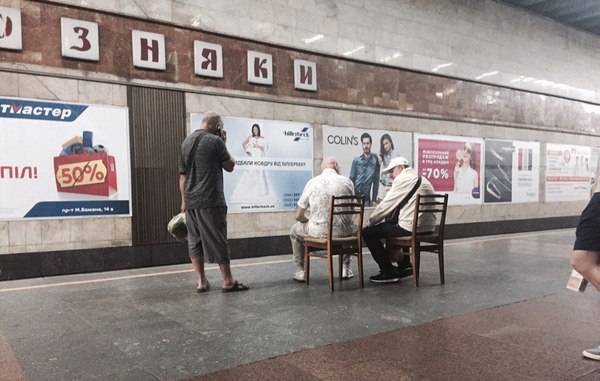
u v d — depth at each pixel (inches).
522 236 384.8
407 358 102.7
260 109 280.4
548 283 185.6
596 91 504.4
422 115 358.0
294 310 144.4
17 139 210.1
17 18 208.8
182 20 252.4
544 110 451.5
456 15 380.8
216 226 167.3
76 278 208.5
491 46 405.7
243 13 272.8
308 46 299.1
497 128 409.4
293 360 101.9
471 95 392.2
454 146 378.6
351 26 319.6
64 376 93.5
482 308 146.3
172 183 250.7
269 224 284.5
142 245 241.1
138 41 239.1
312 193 181.2
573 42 478.3
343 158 316.5
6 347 111.3
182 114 253.6
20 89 210.4
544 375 92.4
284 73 290.2
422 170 358.9
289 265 238.8
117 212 234.7
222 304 152.9
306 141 299.3
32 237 213.8
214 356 104.4
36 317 138.7
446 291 171.2
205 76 260.4
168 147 249.4
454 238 373.1
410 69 350.9
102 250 230.1
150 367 98.0
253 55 276.8
